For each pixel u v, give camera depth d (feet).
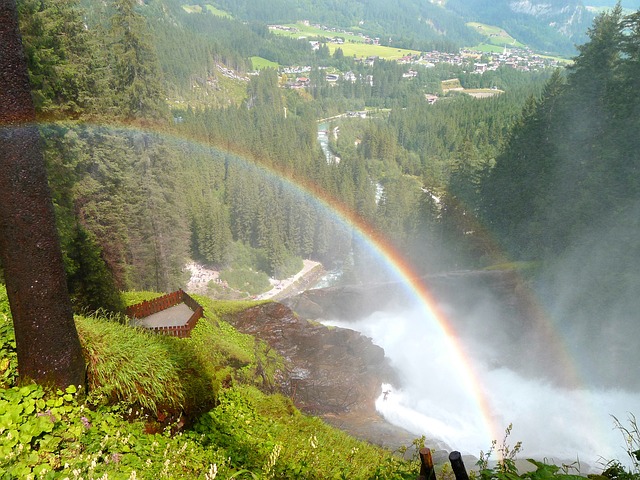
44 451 15.53
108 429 18.22
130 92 96.63
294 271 247.91
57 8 72.43
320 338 64.49
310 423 33.22
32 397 16.90
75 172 76.54
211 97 558.56
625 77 99.45
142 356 22.40
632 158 90.17
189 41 615.16
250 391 36.22
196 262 220.23
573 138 111.65
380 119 515.91
